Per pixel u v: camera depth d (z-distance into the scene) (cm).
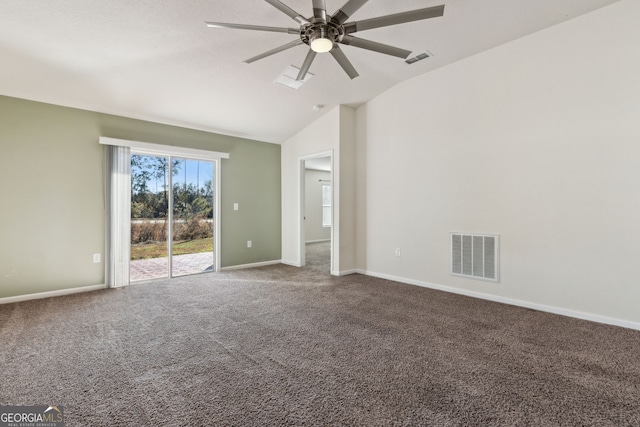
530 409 155
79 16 240
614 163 263
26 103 344
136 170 427
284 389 173
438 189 384
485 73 339
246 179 536
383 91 439
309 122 506
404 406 157
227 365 200
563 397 165
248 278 450
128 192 404
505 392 169
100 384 178
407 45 323
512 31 301
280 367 198
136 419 148
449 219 374
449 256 375
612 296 266
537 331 253
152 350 221
